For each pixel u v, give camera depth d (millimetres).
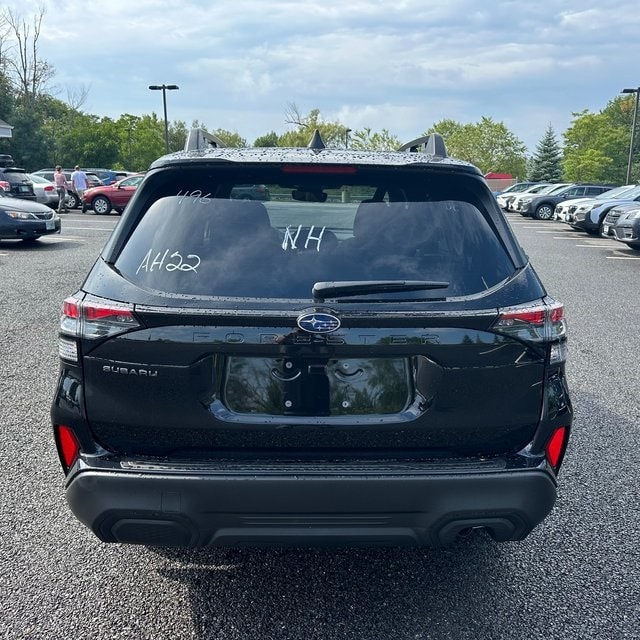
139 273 2221
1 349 6172
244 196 2422
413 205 2410
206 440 2184
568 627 2525
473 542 3145
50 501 3430
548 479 2250
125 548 3029
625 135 74812
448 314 2143
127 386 2162
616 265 13391
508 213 34344
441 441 2232
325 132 58812
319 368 2160
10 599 2643
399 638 2453
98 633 2459
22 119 51312
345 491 2125
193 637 2451
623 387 5500
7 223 13453
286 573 2865
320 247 2262
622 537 3184
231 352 2127
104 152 56156
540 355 2252
